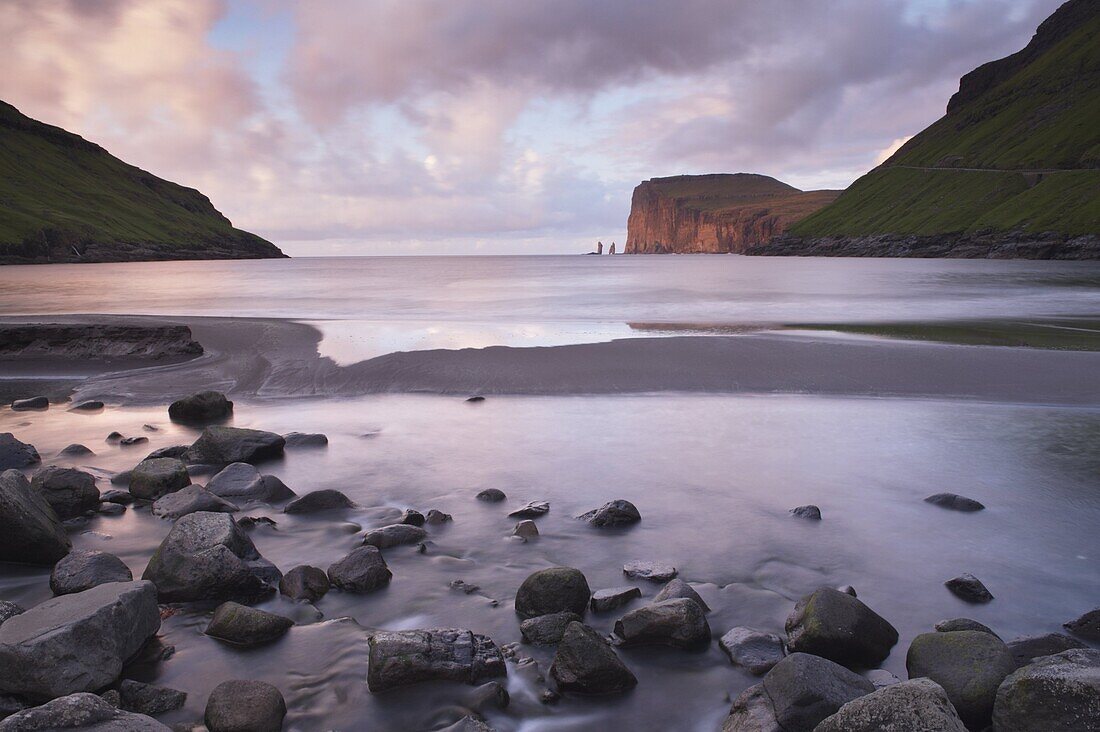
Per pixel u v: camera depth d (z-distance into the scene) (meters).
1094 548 9.00
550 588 7.40
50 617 6.14
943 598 7.70
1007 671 5.53
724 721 5.59
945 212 188.25
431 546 9.31
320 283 81.31
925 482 11.62
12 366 23.91
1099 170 161.62
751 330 30.25
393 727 5.55
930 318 34.56
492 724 5.59
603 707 5.84
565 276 98.38
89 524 10.21
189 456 13.19
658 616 6.82
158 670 6.40
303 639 6.94
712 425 15.59
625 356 22.80
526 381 20.05
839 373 20.36
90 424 16.66
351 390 19.72
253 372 22.05
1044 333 28.11
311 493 10.78
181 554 7.89
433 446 14.20
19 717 4.89
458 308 44.59
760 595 7.82
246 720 5.37
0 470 12.77
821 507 10.58
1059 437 14.15
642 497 11.11
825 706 5.20
